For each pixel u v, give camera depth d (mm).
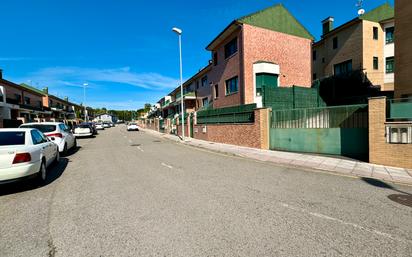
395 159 8023
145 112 95750
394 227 3705
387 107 8422
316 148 10914
